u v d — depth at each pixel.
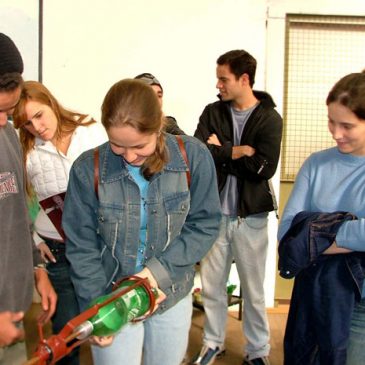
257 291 2.37
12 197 1.24
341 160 1.35
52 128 1.68
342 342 1.27
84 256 1.28
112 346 1.28
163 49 2.96
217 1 2.93
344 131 1.24
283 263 1.33
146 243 1.29
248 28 2.95
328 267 1.30
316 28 3.09
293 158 3.23
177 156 1.26
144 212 1.26
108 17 2.92
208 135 2.43
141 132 1.06
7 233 1.20
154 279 1.24
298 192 1.43
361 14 2.97
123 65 2.97
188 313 1.40
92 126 1.79
